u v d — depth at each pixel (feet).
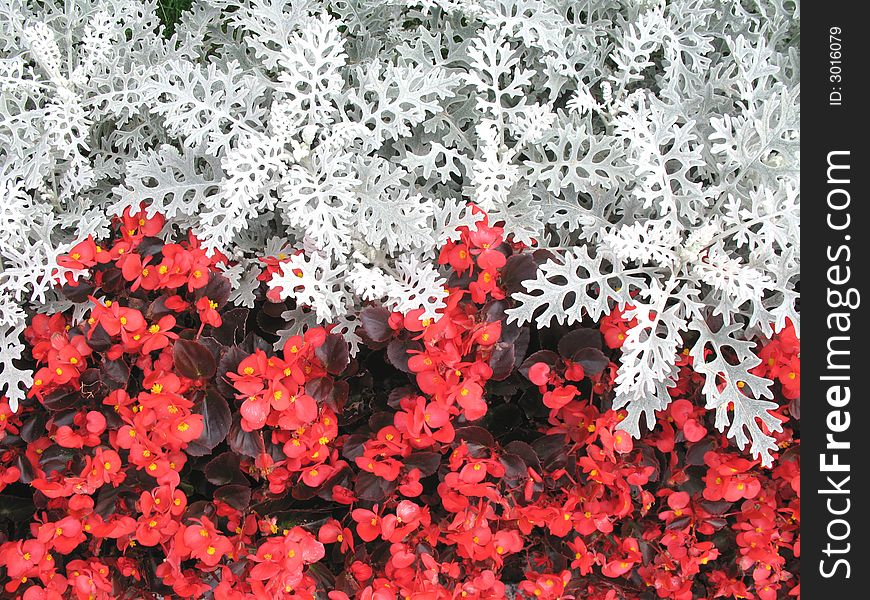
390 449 2.82
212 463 2.88
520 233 3.02
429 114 3.23
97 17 3.13
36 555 2.79
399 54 3.36
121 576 2.95
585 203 3.24
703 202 2.93
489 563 2.95
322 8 3.23
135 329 2.81
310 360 2.88
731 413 2.95
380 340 2.86
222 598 2.80
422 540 2.90
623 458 2.93
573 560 2.99
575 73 3.21
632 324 2.90
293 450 2.81
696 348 2.84
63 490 2.80
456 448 2.87
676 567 3.01
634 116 2.89
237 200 2.89
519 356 2.92
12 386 2.86
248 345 2.98
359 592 2.89
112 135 3.26
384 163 2.99
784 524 3.01
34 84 3.04
